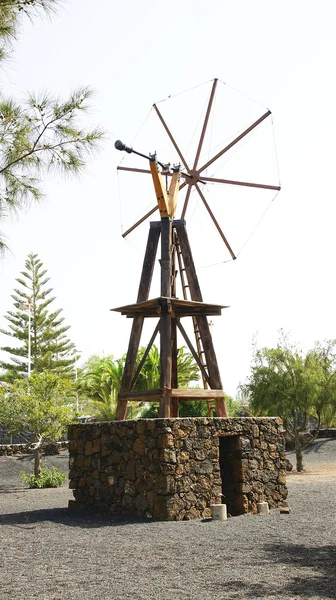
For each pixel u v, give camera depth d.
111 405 37.09
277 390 29.05
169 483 11.05
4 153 8.35
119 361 37.84
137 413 37.72
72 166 8.43
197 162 17.17
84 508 12.91
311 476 24.30
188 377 36.25
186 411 30.73
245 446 12.65
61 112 8.26
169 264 14.53
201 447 11.78
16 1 6.87
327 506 12.65
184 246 15.12
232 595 5.86
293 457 33.31
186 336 14.58
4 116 8.22
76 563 7.51
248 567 7.11
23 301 49.62
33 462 27.83
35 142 8.42
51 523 10.99
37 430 23.50
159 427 11.29
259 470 12.84
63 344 50.16
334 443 36.03
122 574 6.86
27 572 7.01
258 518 11.22
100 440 12.73
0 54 7.16
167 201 14.80
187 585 6.30
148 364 34.59
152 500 11.26
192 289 14.85
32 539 9.33
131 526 10.38
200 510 11.45
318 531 9.53
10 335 49.28
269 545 8.46
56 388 24.34
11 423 23.94
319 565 7.12
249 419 12.88
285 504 13.22
